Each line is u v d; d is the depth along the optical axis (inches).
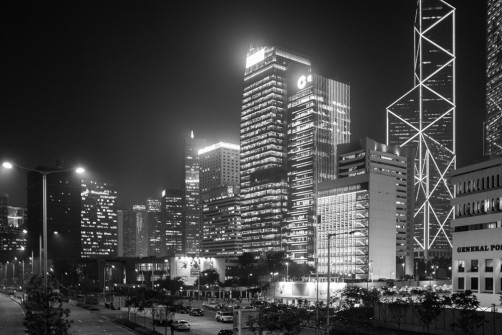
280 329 2128.4
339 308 4495.6
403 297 5777.6
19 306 6097.4
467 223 5511.8
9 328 3789.4
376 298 4547.2
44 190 2249.0
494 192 5231.3
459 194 5738.2
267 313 2190.0
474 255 5359.3
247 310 2466.8
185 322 3833.7
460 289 5526.6
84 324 4224.9
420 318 3294.8
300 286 7864.2
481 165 5442.9
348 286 6122.1
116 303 6574.8
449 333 3189.0
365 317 3718.0
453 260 5659.5
